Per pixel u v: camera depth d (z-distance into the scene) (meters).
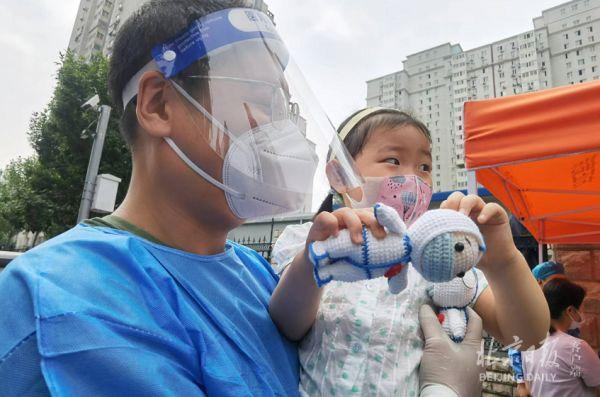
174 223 0.75
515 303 0.80
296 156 0.72
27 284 0.52
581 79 32.25
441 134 36.69
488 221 0.77
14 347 0.47
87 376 0.46
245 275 0.91
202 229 0.78
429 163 1.12
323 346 0.90
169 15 0.71
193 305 0.68
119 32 0.78
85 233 0.66
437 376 0.79
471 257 0.60
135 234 0.72
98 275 0.57
